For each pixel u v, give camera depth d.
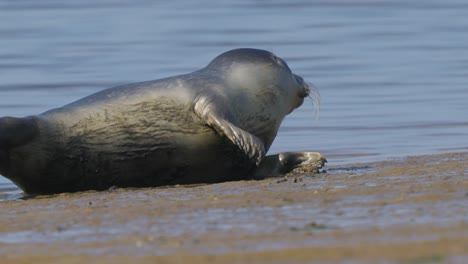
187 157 40.16
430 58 74.50
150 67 70.88
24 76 68.44
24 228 28.27
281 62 42.88
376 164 42.88
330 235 23.83
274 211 28.25
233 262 21.27
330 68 71.12
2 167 39.00
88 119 39.72
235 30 89.88
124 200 33.41
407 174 35.66
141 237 25.41
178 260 21.95
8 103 59.25
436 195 28.95
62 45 82.06
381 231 23.84
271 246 22.91
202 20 96.38
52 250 24.61
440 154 44.88
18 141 38.44
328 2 108.81
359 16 98.94
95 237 26.03
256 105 41.47
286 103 42.94
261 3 109.12
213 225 26.55
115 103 40.00
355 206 28.19
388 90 63.09
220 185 35.50
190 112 39.78
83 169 39.72
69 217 29.64
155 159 40.00
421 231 23.41
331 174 38.22
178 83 40.44
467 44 80.56
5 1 110.62
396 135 51.38
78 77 67.50
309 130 53.28
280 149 49.19
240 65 41.78
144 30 90.12
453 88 63.06
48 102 59.38
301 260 20.94
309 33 87.94
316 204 28.97
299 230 24.77
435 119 54.69
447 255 20.03
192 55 76.31
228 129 38.81
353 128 53.38
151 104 39.88
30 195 39.97
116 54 77.31
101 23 94.88
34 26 93.06
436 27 90.69
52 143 39.19
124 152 39.81
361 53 77.44
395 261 19.88
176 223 27.30
